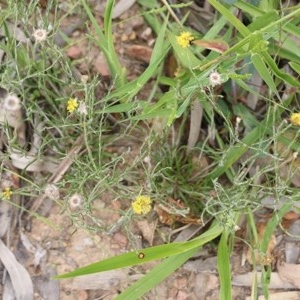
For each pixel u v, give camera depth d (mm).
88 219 589
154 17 614
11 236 588
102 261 526
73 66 604
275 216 563
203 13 624
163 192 578
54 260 586
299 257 591
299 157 591
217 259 579
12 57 573
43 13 614
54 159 588
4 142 593
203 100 567
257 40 515
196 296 587
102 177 555
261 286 588
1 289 584
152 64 566
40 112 565
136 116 564
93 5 621
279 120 589
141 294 543
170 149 590
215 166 596
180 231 592
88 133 553
